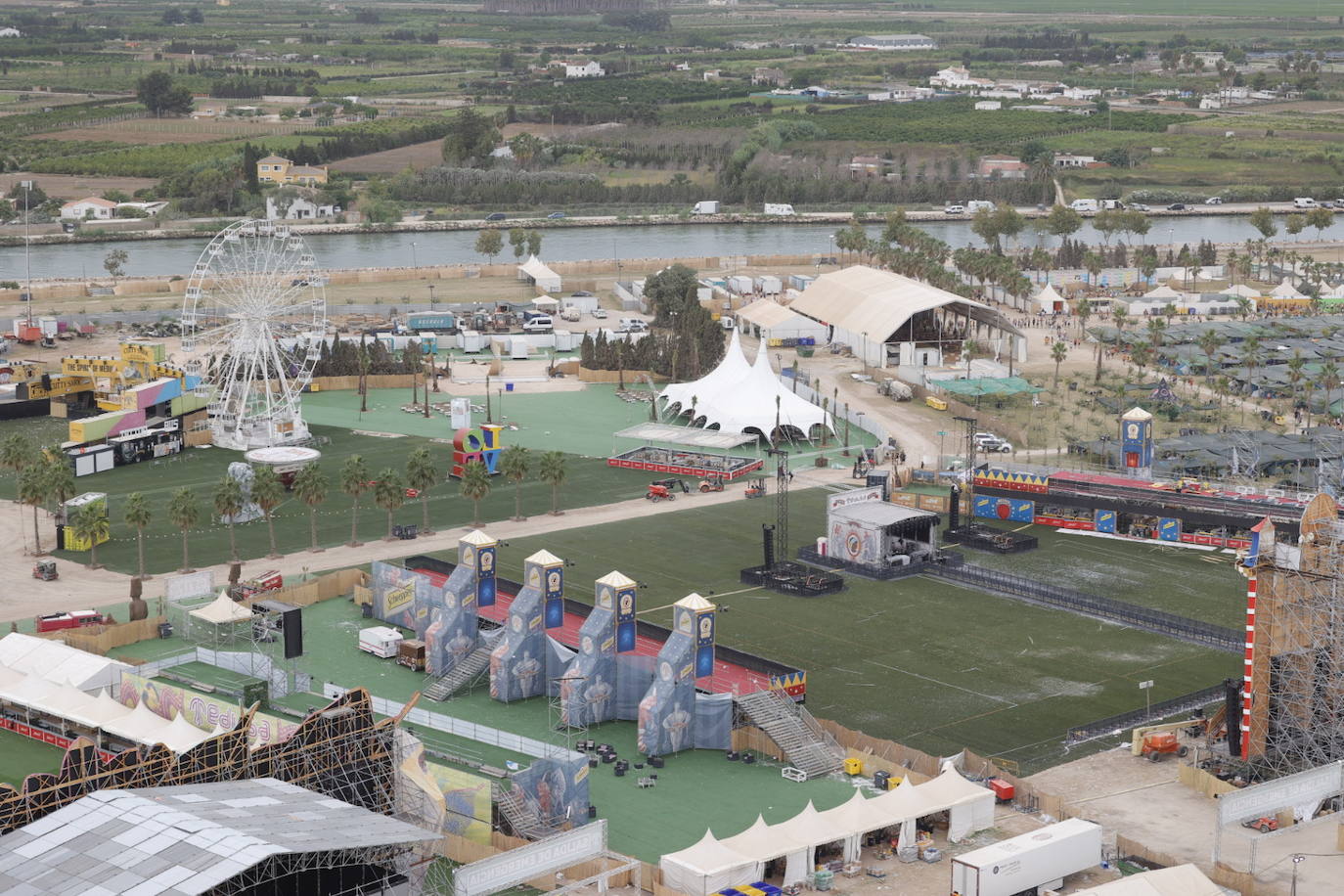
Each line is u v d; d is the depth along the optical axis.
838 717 171.25
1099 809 149.25
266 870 116.00
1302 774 138.12
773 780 156.50
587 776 145.88
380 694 176.50
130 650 189.62
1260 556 155.00
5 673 171.38
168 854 113.75
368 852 121.75
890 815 139.00
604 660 169.75
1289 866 137.12
